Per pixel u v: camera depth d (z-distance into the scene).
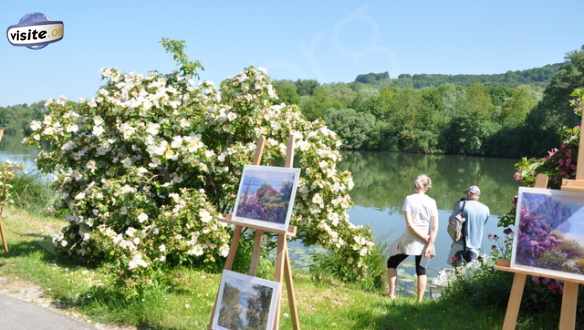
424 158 64.00
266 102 7.96
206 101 7.95
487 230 14.06
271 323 4.15
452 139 72.06
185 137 7.12
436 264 10.77
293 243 11.28
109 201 7.05
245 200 4.67
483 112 71.56
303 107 81.19
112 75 7.77
